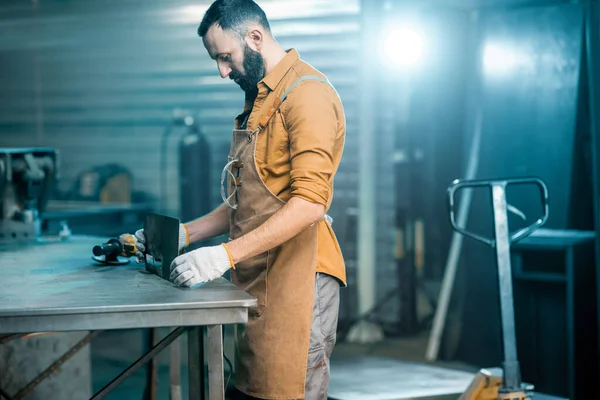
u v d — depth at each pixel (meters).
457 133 4.89
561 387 3.96
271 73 2.23
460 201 4.70
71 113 6.92
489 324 4.45
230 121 6.50
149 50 6.63
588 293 3.75
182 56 6.55
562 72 3.96
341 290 5.82
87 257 2.82
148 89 6.69
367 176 5.67
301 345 2.20
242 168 2.27
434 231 6.38
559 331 3.97
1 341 2.80
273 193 2.21
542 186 2.79
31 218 3.45
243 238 2.08
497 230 2.73
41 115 7.00
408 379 3.31
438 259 6.55
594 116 3.52
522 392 2.67
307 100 2.14
